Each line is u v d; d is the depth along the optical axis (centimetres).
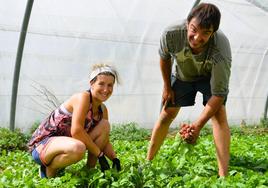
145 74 579
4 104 509
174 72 308
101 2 507
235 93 677
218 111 285
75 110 266
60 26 507
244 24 611
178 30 260
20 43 462
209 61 265
